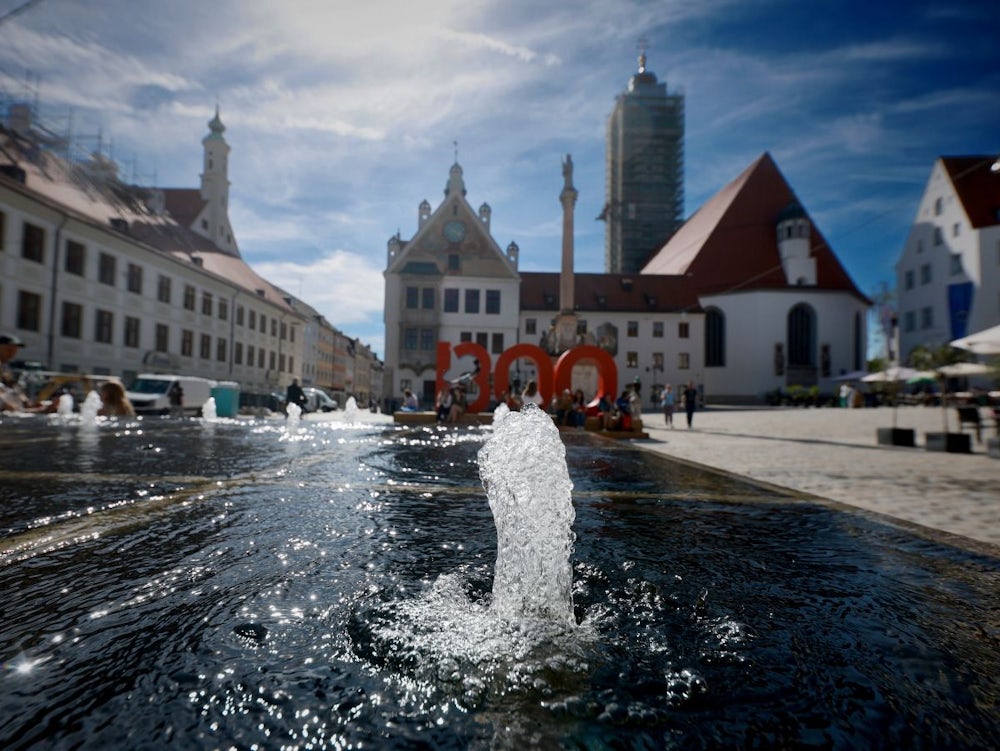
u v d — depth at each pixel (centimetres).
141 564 165
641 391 4972
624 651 113
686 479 441
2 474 353
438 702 89
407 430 1162
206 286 3456
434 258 4269
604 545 209
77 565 163
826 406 4472
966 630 132
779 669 107
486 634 118
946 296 4434
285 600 136
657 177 7962
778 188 5731
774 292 5069
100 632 115
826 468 632
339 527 222
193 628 118
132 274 2803
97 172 3098
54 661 101
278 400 2875
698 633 124
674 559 190
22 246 2178
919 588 167
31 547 182
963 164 4494
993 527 304
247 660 103
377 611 130
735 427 1817
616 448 812
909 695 98
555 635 119
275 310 4472
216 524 222
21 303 2183
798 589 162
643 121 8000
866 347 5344
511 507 168
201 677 96
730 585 162
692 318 5034
